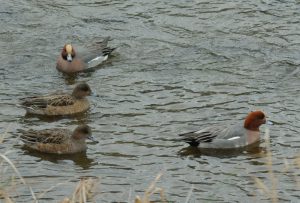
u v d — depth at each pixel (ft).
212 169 63.46
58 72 84.64
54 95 76.18
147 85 80.18
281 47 88.22
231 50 87.92
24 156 65.82
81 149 66.85
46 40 91.50
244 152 67.15
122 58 87.40
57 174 62.49
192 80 81.10
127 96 77.77
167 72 83.35
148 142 67.97
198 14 96.22
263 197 58.39
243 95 77.25
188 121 71.82
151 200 57.82
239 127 68.90
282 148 66.80
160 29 93.35
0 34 92.38
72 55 84.74
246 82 80.38
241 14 95.76
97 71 84.84
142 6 98.78
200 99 76.48
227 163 64.80
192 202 57.72
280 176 61.72
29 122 72.90
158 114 73.41
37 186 59.93
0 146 67.36
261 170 63.10
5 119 72.95
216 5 98.07
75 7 99.19
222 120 71.97
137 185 60.23
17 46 89.76
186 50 88.22
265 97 76.64
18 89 79.61
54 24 95.09
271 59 85.61
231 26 93.25
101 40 91.09
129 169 63.16
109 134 69.72
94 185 57.06
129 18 96.22
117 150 66.64
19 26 94.43
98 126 71.56
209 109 74.28
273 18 94.58
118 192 59.06
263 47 88.33
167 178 61.57
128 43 90.58
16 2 100.12
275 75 82.02
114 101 76.74
